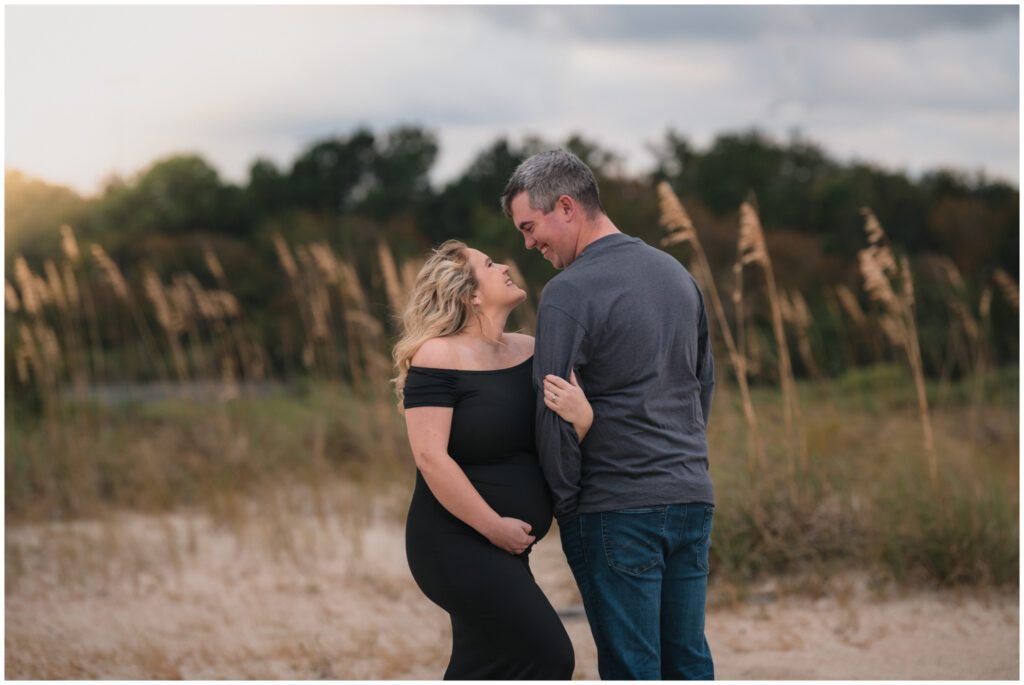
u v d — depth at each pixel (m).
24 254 20.39
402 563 6.00
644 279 2.78
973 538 4.98
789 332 11.01
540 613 2.75
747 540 5.19
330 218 21.94
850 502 5.45
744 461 5.76
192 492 7.74
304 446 8.60
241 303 18.64
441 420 2.77
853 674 3.92
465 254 2.97
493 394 2.83
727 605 4.87
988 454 6.95
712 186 24.16
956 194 22.83
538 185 2.89
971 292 12.99
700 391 3.03
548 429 2.69
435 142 29.67
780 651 4.23
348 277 9.50
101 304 13.26
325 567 5.92
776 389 8.02
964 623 4.48
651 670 2.71
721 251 15.85
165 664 4.24
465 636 2.82
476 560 2.76
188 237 24.22
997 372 10.58
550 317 2.74
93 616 5.04
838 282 16.55
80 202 24.80
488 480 2.80
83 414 8.59
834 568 5.15
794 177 25.83
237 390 9.41
